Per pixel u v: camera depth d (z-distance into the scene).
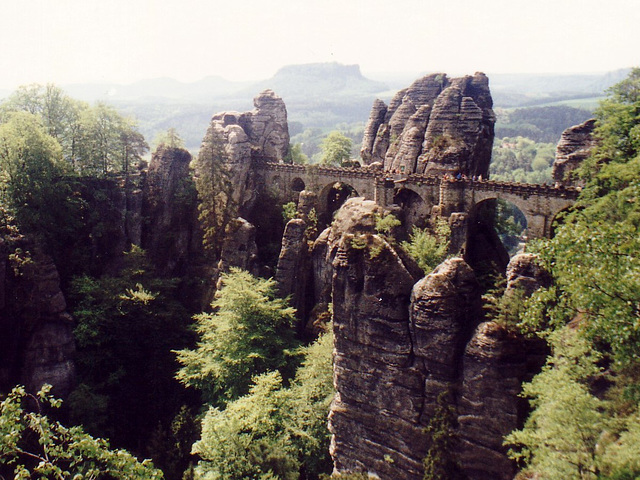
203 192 75.38
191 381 57.88
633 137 41.31
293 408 47.75
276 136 100.81
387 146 106.06
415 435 38.12
